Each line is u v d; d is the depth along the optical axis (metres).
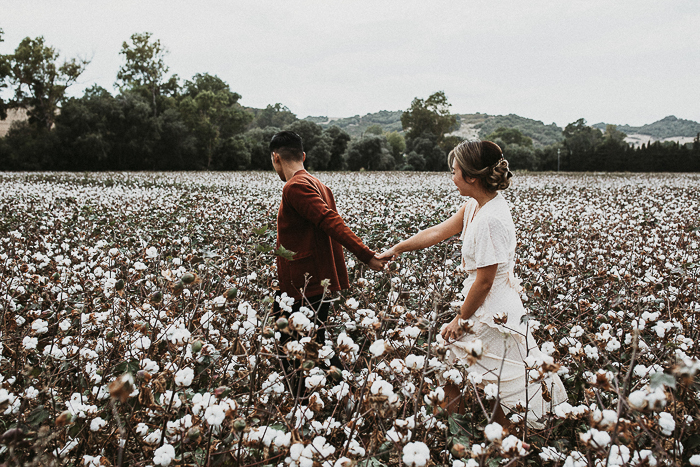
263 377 1.81
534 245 4.18
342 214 6.54
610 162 63.53
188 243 3.45
